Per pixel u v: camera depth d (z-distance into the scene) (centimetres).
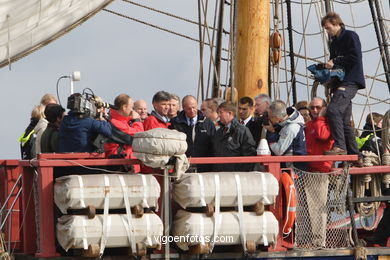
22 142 4497
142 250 3575
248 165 3972
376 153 4638
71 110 3753
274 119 3944
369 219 4400
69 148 3750
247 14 5025
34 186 3769
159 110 4144
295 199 3812
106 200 3541
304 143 3966
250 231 3672
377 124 4884
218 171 3962
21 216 4266
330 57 4312
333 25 4253
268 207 3834
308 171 4050
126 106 3975
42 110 4469
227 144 3934
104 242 3541
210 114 4416
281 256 3819
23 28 4434
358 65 4206
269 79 5188
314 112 4216
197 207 3722
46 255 3612
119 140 3766
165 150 3600
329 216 4000
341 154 3975
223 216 3659
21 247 4225
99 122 3744
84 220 3534
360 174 4209
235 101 4909
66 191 3512
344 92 4162
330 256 3872
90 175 3578
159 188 3612
